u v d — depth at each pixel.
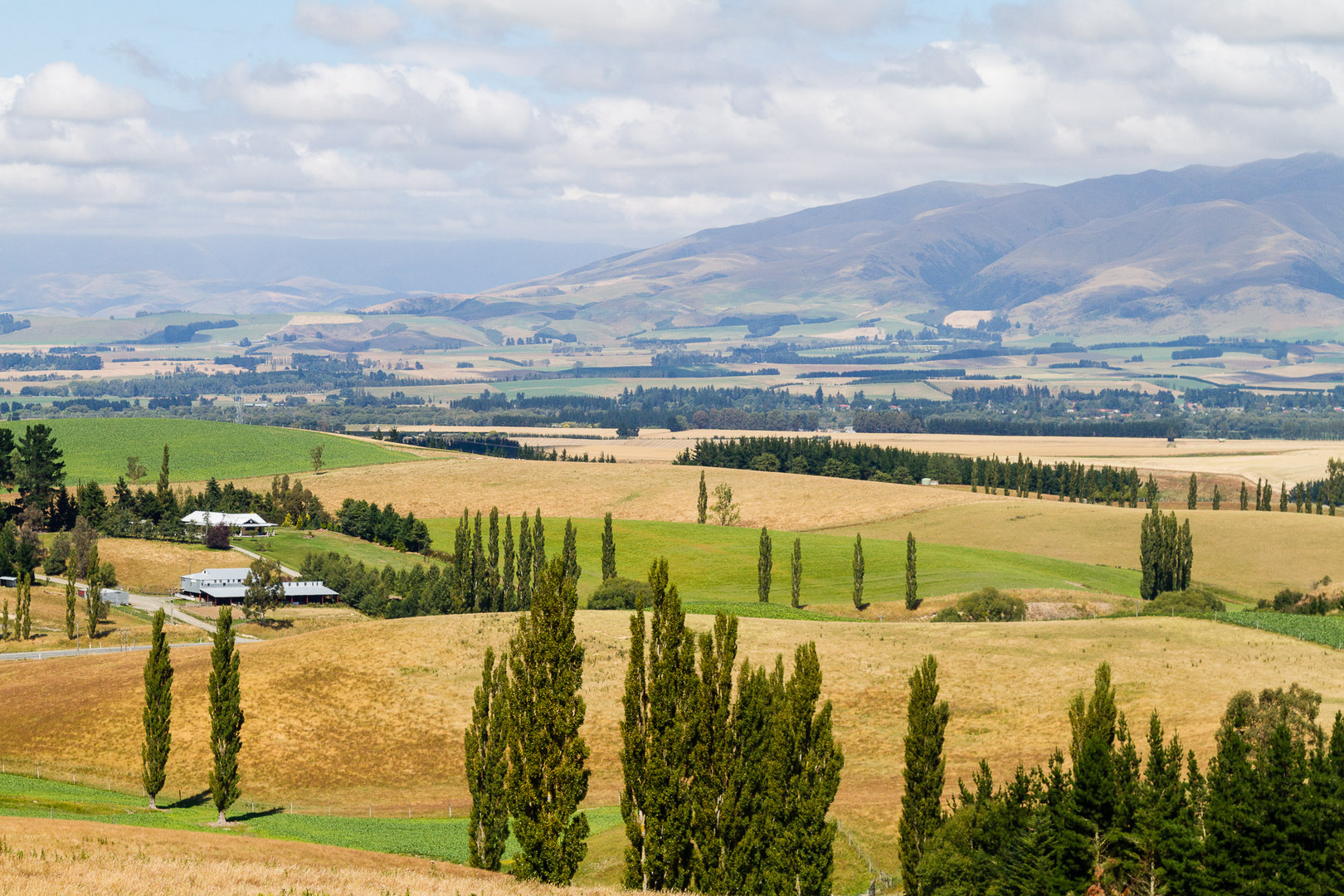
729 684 54.75
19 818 58.25
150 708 81.88
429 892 49.75
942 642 109.38
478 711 59.75
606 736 95.06
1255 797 52.59
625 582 152.25
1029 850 53.41
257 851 57.50
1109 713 57.12
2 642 128.12
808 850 54.25
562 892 51.38
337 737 95.06
